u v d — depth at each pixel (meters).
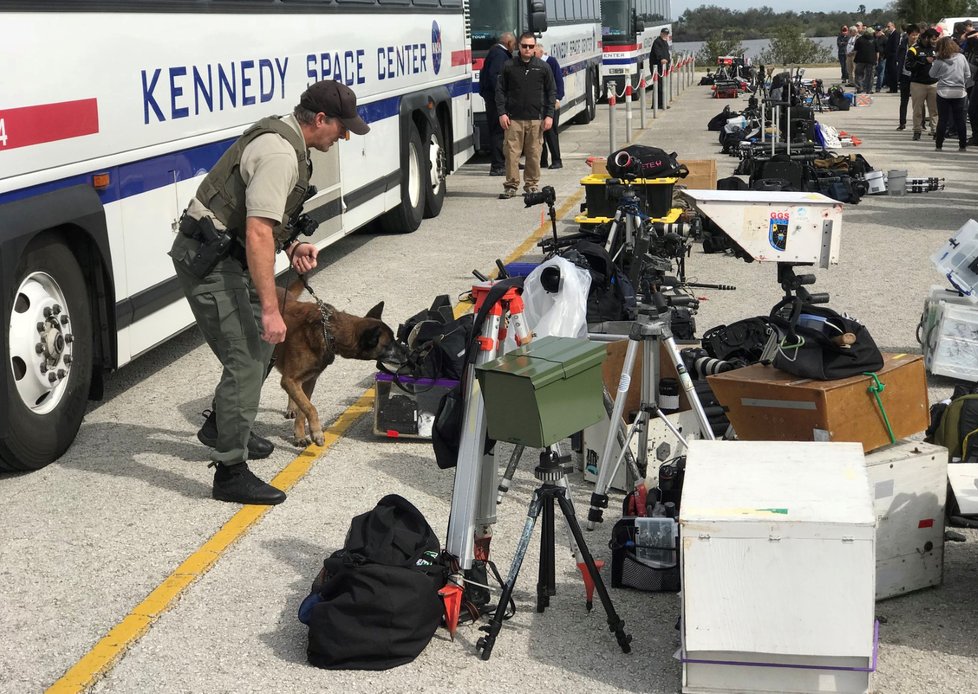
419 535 3.99
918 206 13.41
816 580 3.44
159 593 4.40
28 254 5.45
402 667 3.83
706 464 3.89
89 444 6.12
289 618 4.20
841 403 4.49
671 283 7.15
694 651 3.56
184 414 6.62
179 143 6.80
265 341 5.02
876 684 3.65
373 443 6.13
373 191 10.84
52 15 5.49
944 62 18.62
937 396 6.52
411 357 5.99
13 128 5.20
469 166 18.91
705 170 11.46
